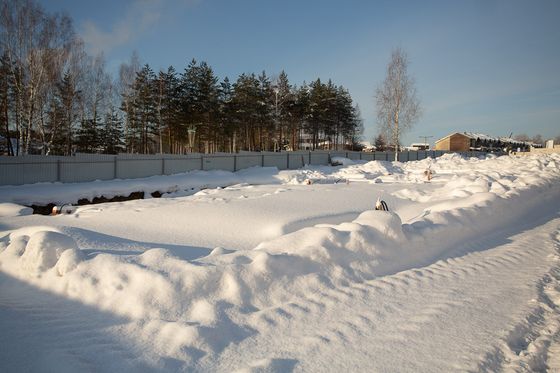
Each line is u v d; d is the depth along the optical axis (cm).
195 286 381
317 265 466
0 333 329
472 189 1244
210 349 310
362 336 338
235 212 1029
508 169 2173
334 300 414
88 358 292
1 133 2917
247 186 1838
